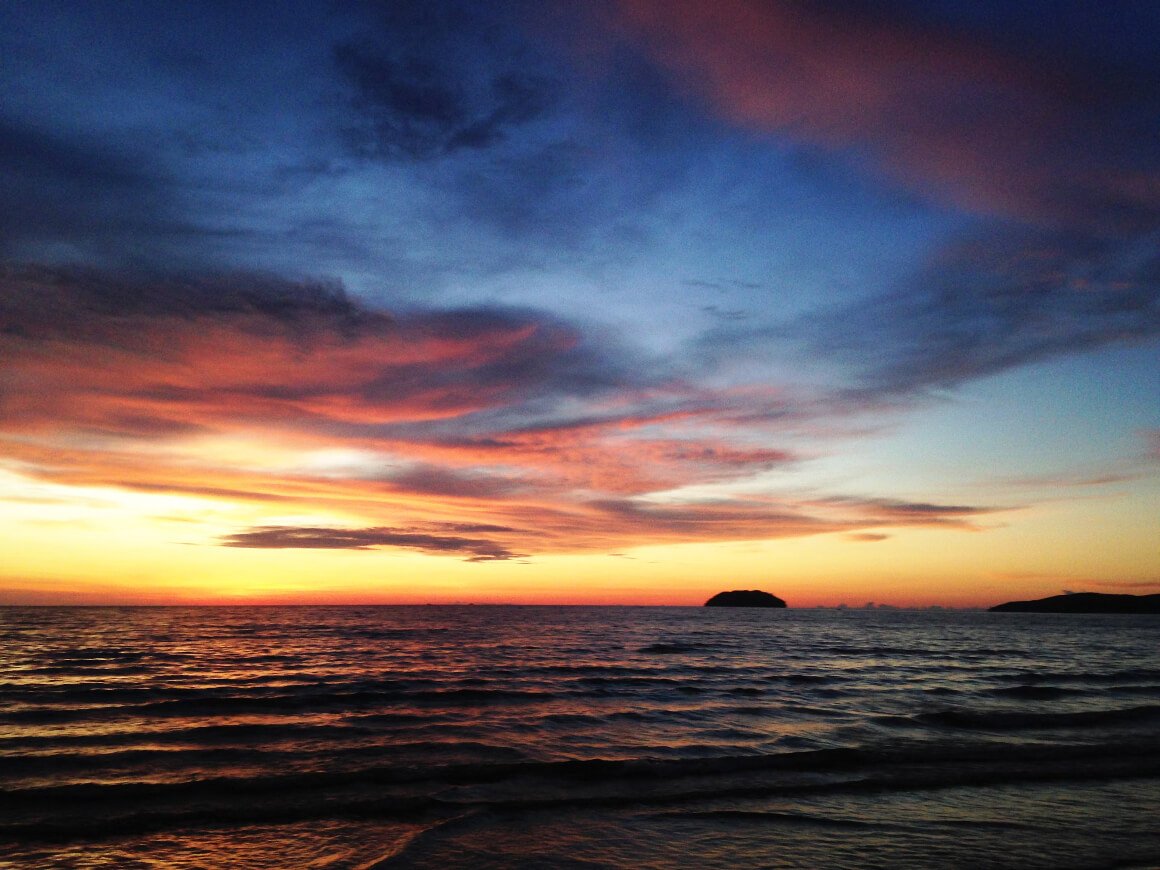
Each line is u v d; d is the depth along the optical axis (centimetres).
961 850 837
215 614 12750
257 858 803
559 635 6378
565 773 1180
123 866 780
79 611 15562
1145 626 11319
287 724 1662
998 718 1725
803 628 9012
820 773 1202
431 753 1350
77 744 1432
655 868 770
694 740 1489
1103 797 1074
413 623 8844
